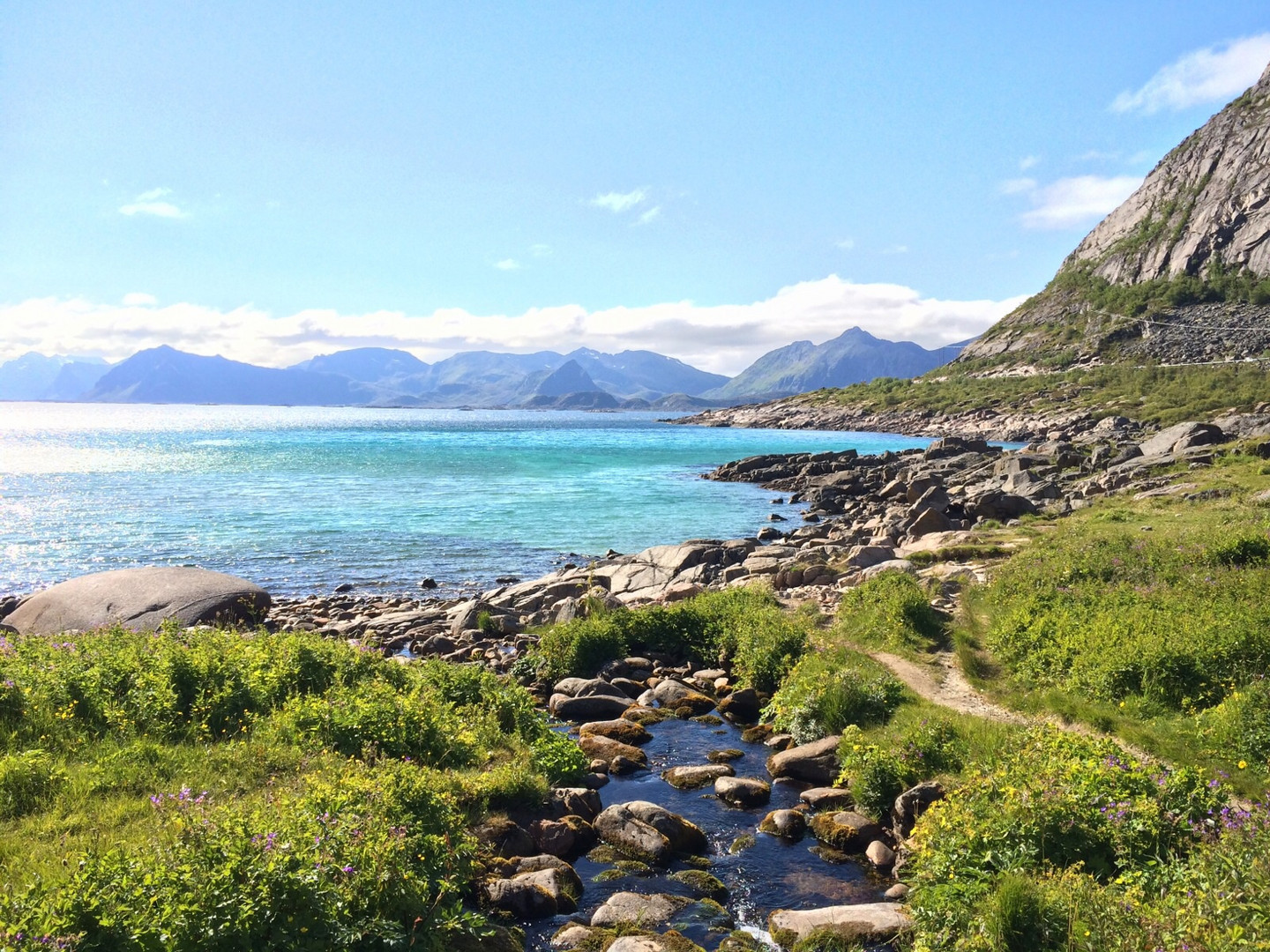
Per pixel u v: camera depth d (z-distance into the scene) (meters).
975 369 184.00
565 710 17.12
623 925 9.18
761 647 18.86
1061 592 19.53
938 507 39.53
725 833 11.79
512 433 156.88
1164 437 56.28
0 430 164.88
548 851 10.95
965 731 12.96
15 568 35.09
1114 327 170.62
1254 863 7.18
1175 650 14.40
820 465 71.50
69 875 7.26
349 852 7.93
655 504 55.94
